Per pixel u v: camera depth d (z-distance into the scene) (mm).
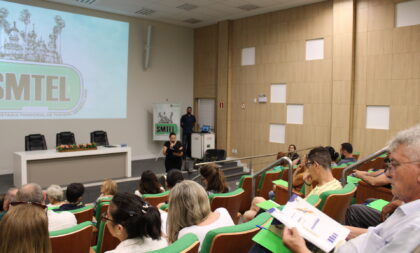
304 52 7902
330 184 2273
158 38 9875
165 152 6559
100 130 8391
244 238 1481
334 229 1186
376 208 2039
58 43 7977
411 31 6340
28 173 5891
